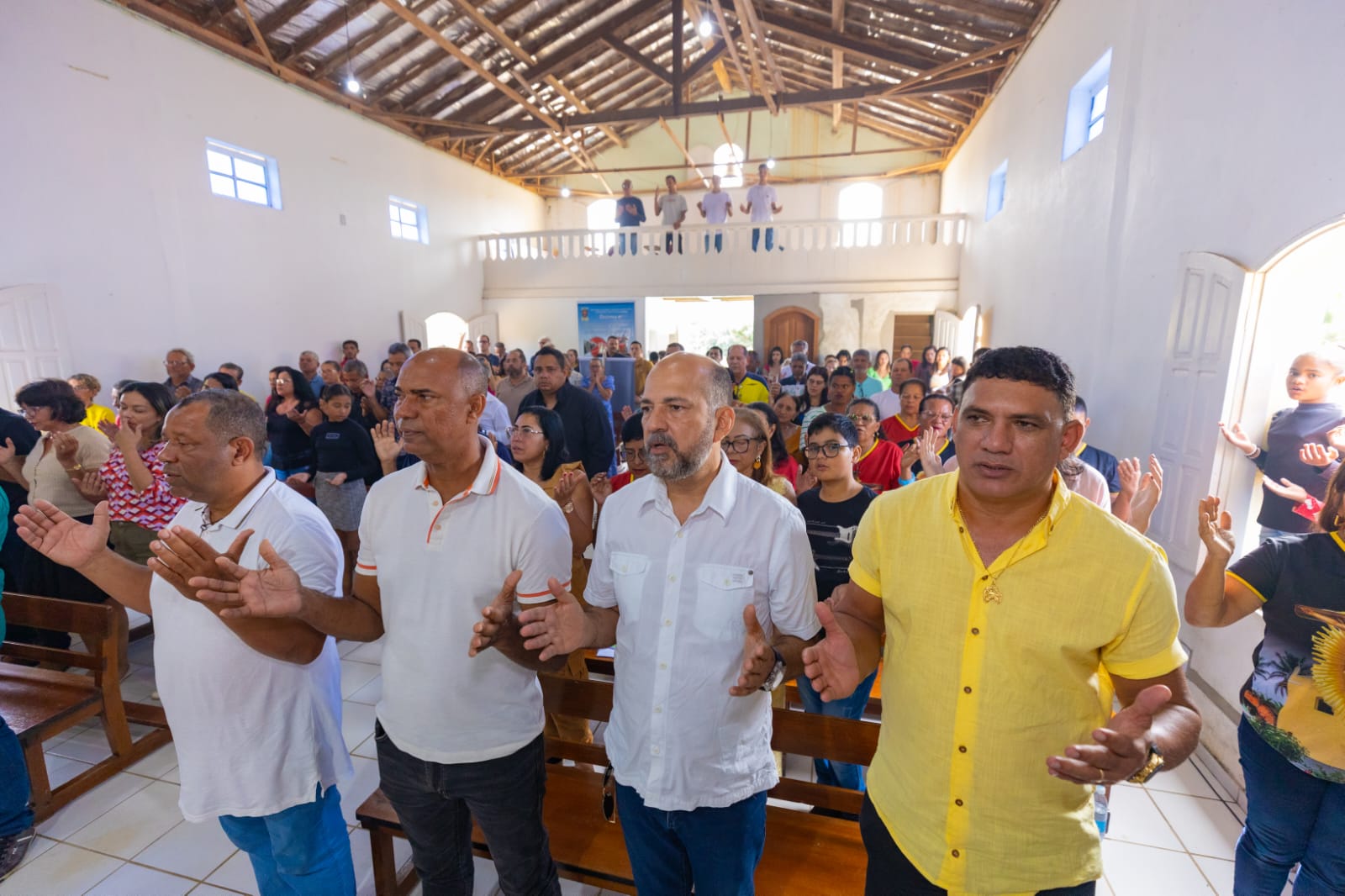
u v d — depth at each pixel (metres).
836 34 8.55
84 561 1.47
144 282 6.29
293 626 1.39
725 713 1.26
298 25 7.36
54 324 5.52
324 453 3.99
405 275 10.03
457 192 11.33
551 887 1.56
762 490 1.32
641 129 13.49
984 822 1.02
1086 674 0.99
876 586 1.18
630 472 2.61
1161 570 0.95
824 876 1.64
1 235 5.27
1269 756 1.50
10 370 5.25
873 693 2.76
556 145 12.55
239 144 7.24
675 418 1.19
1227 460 2.80
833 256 10.42
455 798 1.43
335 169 8.64
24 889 2.00
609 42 9.40
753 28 7.99
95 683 2.52
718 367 1.27
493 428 4.49
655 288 11.14
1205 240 3.01
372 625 1.47
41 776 2.28
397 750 1.43
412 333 10.09
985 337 8.23
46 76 5.50
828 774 2.15
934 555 1.06
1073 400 0.95
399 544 1.41
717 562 1.26
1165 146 3.44
